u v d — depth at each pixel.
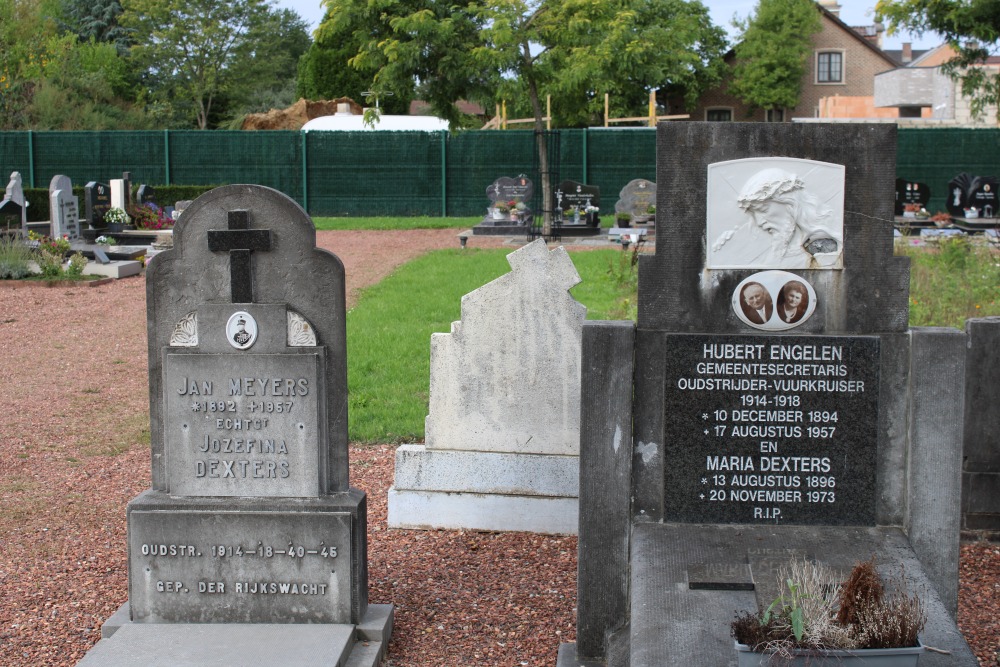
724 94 51.81
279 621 5.14
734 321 4.94
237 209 5.02
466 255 21.38
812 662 3.78
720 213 4.90
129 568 5.18
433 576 5.98
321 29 24.69
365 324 13.36
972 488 6.44
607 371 4.89
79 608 5.53
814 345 4.89
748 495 4.98
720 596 4.41
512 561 6.19
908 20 25.66
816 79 52.84
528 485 6.62
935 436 4.85
